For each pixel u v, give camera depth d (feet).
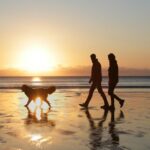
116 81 47.19
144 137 27.35
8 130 30.76
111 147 23.81
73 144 24.94
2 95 74.95
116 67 47.19
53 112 44.11
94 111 44.86
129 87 118.52
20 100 61.98
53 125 33.55
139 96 70.64
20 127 32.40
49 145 24.63
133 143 25.09
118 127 32.22
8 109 47.83
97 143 25.20
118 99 47.57
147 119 37.40
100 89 48.14
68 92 85.40
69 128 31.78
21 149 23.39
